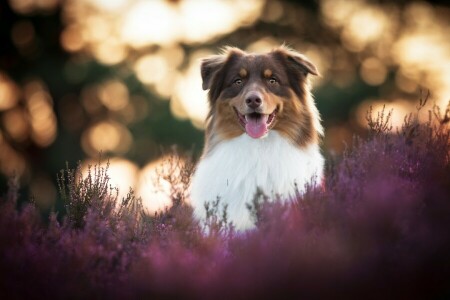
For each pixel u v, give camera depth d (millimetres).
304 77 11344
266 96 10461
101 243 8797
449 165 8883
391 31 38594
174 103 36125
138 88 34906
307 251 7648
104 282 8070
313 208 8195
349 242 7688
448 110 9336
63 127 36062
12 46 36188
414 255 7586
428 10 38031
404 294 7461
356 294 7445
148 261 8125
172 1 37531
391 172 8875
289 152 10672
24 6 36219
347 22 38812
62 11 36469
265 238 7949
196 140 34094
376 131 9836
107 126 36344
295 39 38750
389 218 7711
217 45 37469
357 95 35406
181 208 9867
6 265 8039
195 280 7629
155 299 7656
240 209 10359
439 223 7957
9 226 8469
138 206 10320
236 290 7516
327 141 33969
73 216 9812
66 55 36875
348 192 8375
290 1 38312
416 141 9570
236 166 10578
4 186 32625
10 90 36344
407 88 37156
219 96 11109
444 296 7516
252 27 38312
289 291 7473
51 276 8039
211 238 8320
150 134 34375
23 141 36531
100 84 34500
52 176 35656
